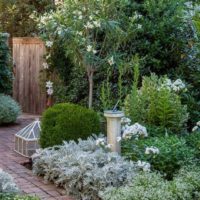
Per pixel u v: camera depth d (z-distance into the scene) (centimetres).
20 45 1063
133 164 434
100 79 734
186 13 694
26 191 436
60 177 441
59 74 833
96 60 635
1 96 898
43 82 904
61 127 507
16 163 548
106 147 468
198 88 675
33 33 1173
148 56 684
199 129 580
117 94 696
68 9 627
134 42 691
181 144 473
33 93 1026
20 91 1075
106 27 615
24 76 1056
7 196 370
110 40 654
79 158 435
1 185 379
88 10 625
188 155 458
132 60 639
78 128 509
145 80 568
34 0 1191
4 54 950
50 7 1080
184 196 364
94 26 610
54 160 463
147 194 359
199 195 371
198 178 392
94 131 515
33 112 1033
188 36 692
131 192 364
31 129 587
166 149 457
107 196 370
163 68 695
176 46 689
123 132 488
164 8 691
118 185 408
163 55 688
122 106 602
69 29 612
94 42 637
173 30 689
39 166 487
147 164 426
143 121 538
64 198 418
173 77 678
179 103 540
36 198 364
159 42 686
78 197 419
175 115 531
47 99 951
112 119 469
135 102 542
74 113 512
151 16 692
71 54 653
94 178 410
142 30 675
